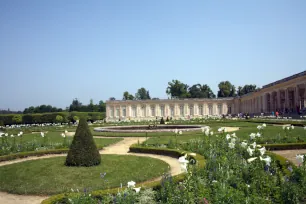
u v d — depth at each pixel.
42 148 25.22
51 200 10.01
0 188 13.48
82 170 16.28
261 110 86.44
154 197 9.95
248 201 8.25
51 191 12.58
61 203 10.08
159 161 19.12
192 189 9.33
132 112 114.75
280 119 51.12
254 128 38.59
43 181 14.20
